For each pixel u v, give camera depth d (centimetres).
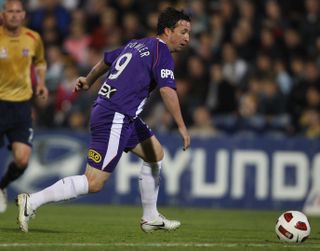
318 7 6316
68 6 6456
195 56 5688
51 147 4712
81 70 5447
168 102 2377
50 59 5625
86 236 2500
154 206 2623
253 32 6006
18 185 4666
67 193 2414
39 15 6069
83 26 6056
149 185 2594
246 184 4831
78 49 5884
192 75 5559
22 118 3331
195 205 4784
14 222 3091
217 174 4806
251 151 4844
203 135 5009
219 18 6034
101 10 6206
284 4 6450
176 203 4772
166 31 2469
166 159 4769
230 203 4812
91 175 2398
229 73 5716
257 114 5378
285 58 5984
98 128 2392
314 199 4884
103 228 2920
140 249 2150
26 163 3353
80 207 4462
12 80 3306
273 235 2781
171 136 4781
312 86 5650
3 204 3462
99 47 5888
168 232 2728
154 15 5991
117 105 2388
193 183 4788
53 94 5372
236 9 6147
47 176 4700
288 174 4875
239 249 2208
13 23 3259
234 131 5338
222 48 5900
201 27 5997
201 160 4794
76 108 5288
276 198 4853
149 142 2559
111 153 2386
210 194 4797
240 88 5662
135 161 4753
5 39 3281
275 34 6053
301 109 5594
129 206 4647
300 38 6131
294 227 2431
